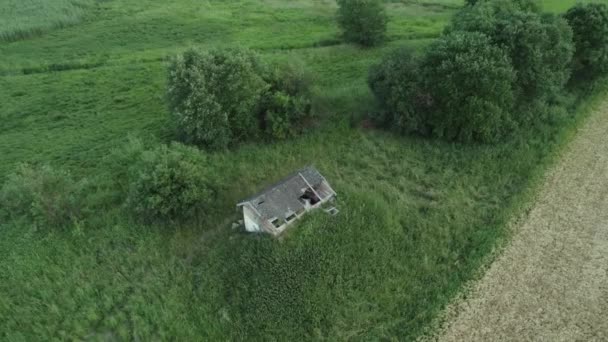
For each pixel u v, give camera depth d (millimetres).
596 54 63781
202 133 54344
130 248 45562
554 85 56781
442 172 52406
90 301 40844
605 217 46688
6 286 42938
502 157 53688
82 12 104438
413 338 37312
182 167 45844
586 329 37250
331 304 39188
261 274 40844
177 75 54281
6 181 54656
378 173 52625
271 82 58562
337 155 55625
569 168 52875
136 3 111875
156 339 37844
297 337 37500
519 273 41688
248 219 44094
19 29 93875
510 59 53906
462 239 44531
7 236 48469
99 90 74625
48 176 49000
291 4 107625
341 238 43250
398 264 42156
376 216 45406
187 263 43500
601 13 63562
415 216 46375
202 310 39219
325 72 75375
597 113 62375
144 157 47312
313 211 44969
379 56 78812
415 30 87438
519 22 55250
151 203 44250
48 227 48125
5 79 79938
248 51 58406
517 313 38656
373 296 39938
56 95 73875
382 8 82125
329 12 100812
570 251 43406
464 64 51344
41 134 64875
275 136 57812
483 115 52312
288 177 47844
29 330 39125
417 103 55531
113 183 53719
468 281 41219
